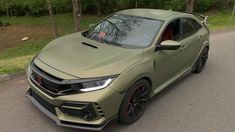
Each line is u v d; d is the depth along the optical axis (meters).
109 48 4.85
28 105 5.20
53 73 4.14
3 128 4.53
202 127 4.95
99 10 24.22
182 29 6.10
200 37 6.81
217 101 5.94
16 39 17.67
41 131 4.49
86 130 4.53
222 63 8.46
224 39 11.90
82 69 4.13
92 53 4.61
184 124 4.99
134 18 5.67
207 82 6.91
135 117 4.83
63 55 4.55
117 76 4.16
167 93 6.14
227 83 6.93
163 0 23.42
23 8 27.48
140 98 4.82
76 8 12.11
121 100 4.25
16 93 5.62
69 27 20.62
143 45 5.02
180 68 6.20
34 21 24.27
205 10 23.16
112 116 4.23
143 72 4.55
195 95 6.14
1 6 27.67
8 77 6.20
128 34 5.29
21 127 4.57
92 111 4.00
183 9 22.55
